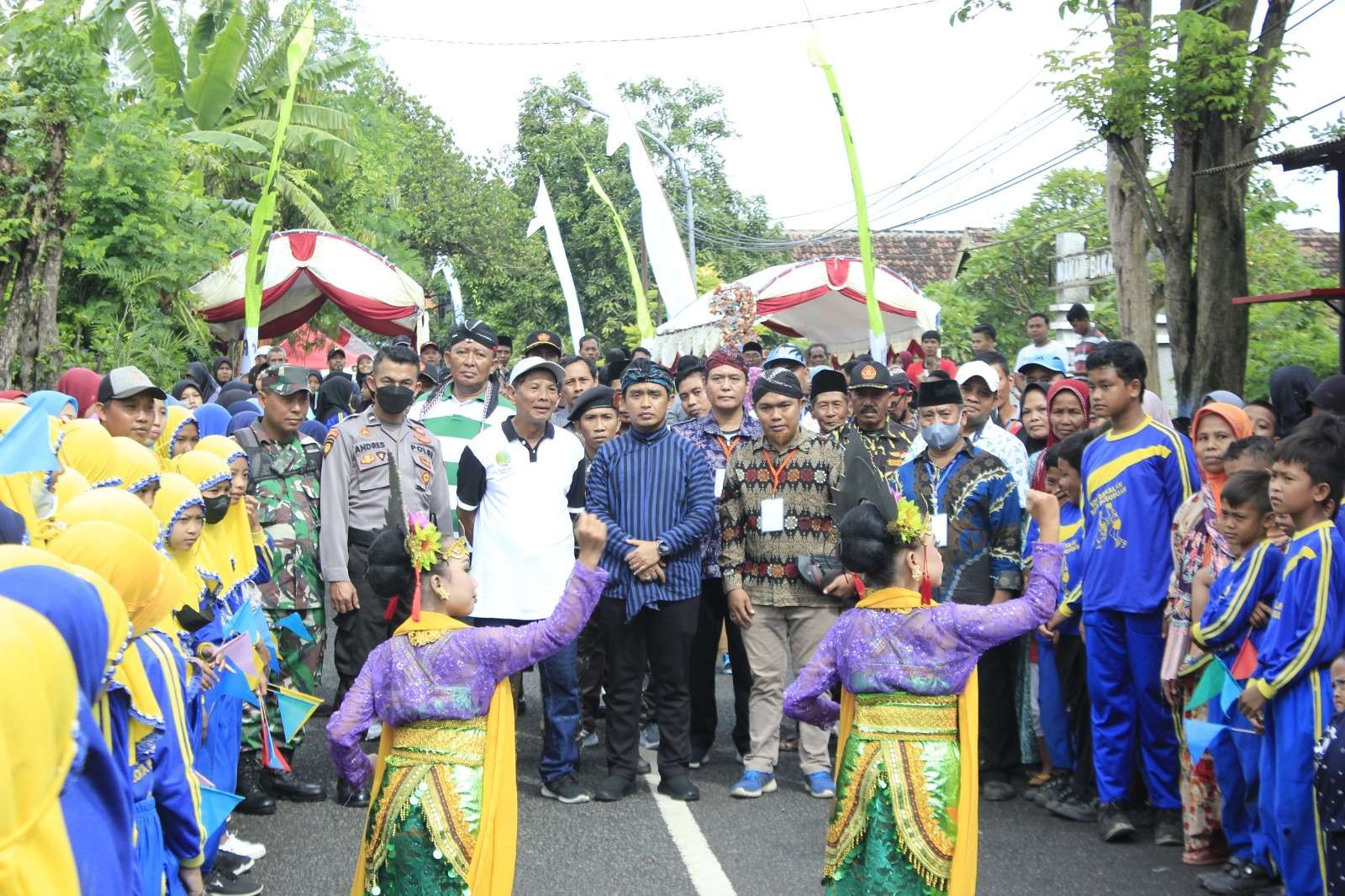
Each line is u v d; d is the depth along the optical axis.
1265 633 5.23
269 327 19.30
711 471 7.26
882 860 4.32
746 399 10.39
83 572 2.73
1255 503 5.44
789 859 6.01
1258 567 5.41
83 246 13.28
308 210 22.94
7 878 2.22
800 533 7.11
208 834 4.45
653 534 7.04
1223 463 6.06
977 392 7.43
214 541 5.95
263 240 12.42
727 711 9.16
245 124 22.81
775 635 7.15
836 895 4.44
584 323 34.47
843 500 4.59
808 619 7.11
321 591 7.45
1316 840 5.02
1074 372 13.45
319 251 16.77
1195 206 12.49
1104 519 6.34
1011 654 7.27
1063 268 23.95
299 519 7.37
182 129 20.92
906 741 4.37
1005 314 25.33
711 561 7.60
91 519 3.86
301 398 7.51
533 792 7.14
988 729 7.17
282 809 6.79
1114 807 6.31
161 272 14.05
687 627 7.08
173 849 4.13
